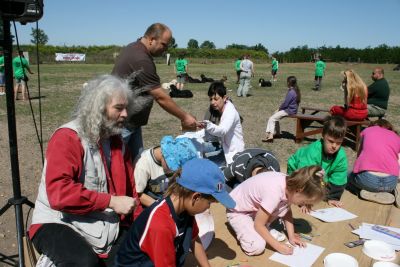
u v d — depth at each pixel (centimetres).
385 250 292
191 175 209
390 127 455
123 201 248
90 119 249
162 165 309
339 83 2356
